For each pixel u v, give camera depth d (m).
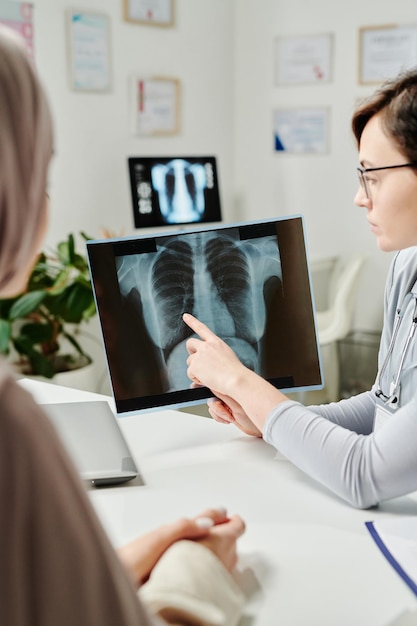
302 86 4.14
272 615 0.71
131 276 1.21
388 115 1.01
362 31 3.92
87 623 0.42
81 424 1.22
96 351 3.57
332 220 4.17
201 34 4.03
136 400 1.22
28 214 0.45
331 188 4.14
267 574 0.78
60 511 0.41
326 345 3.76
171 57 3.85
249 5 4.22
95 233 3.52
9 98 0.43
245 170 4.40
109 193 3.58
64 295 2.91
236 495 1.02
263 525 0.92
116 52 3.53
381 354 1.27
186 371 1.23
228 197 4.41
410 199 1.02
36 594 0.41
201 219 3.77
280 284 1.24
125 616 0.43
